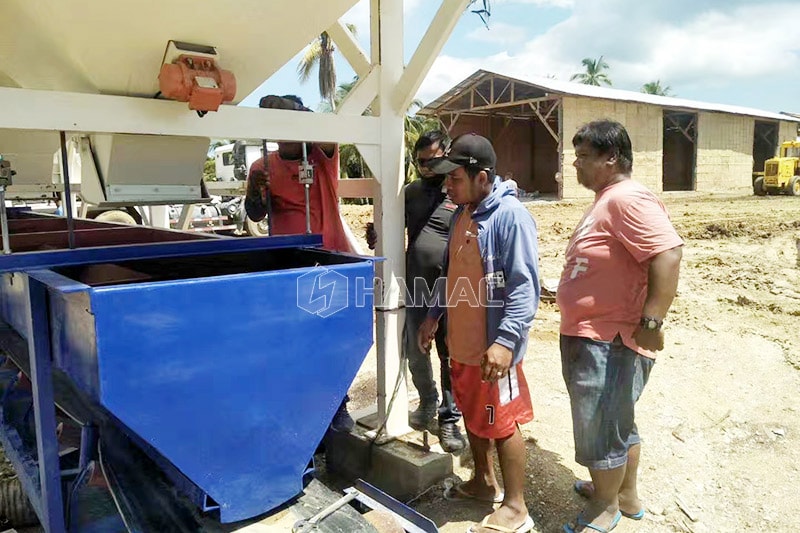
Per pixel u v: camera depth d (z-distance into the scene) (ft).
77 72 8.12
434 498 10.05
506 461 8.89
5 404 9.45
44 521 6.93
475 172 8.61
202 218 47.70
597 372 8.45
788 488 10.39
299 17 8.08
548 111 98.84
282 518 6.57
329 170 11.70
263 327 6.26
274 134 8.93
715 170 116.57
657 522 9.43
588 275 8.54
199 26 7.54
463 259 8.95
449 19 8.98
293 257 9.00
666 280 7.84
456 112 104.99
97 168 8.93
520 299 8.36
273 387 6.43
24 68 9.03
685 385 14.87
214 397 6.03
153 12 7.17
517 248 8.34
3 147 13.29
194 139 8.86
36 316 6.57
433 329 10.21
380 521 6.50
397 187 10.64
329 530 6.20
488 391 8.73
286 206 11.72
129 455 7.70
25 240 10.84
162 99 7.98
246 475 6.40
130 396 5.53
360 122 10.00
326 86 101.60
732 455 11.53
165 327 5.65
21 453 8.32
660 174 105.60
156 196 9.11
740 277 27.89
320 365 6.74
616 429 8.62
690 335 19.01
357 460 11.30
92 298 5.24
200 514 6.69
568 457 11.36
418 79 9.80
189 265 9.58
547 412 13.32
